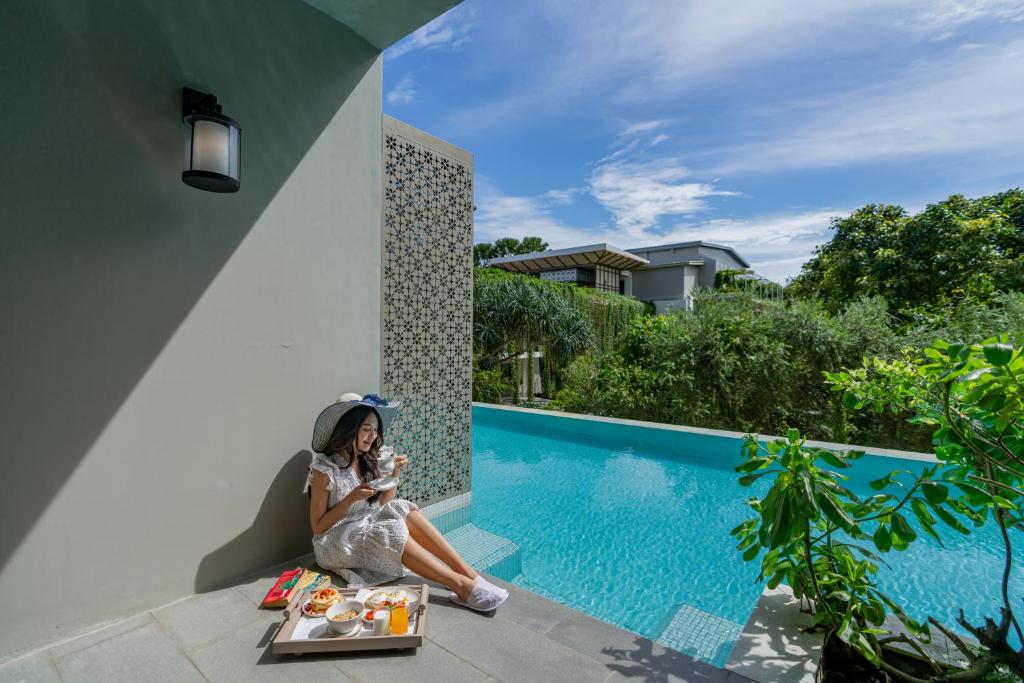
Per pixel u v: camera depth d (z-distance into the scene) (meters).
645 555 3.68
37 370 1.83
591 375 9.37
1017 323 6.34
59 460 1.89
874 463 4.93
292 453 2.69
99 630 1.99
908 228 11.24
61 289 1.88
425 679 1.71
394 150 3.39
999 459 1.71
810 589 1.98
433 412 3.79
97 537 1.99
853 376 2.18
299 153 2.70
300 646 1.83
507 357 10.78
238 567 2.46
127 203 2.05
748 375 7.75
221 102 2.35
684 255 25.00
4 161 1.75
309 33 2.73
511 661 1.83
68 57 1.89
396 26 2.93
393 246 3.41
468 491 4.12
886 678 1.75
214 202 2.34
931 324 7.16
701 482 5.36
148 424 2.13
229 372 2.40
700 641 2.50
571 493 5.03
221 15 2.35
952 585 3.10
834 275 12.30
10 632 1.79
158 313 2.15
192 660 1.81
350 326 2.99
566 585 3.26
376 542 2.34
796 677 1.75
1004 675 1.53
